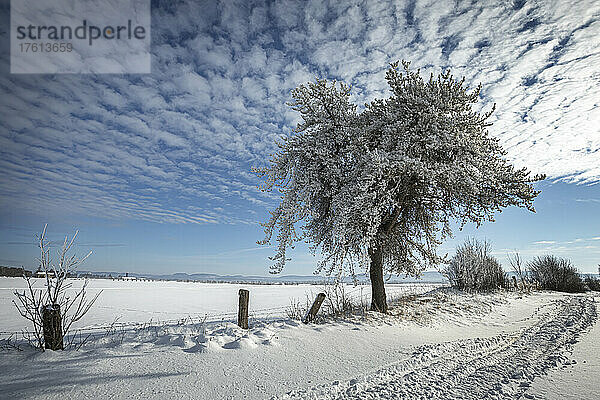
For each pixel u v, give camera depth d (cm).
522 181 1251
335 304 1272
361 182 1155
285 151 1380
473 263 2222
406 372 657
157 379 553
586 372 642
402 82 1345
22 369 550
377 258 1326
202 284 5538
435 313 1352
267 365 646
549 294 2297
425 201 1266
